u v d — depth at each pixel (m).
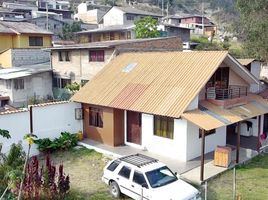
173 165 19.06
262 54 40.25
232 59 22.38
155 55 25.83
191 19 100.69
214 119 18.86
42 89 39.75
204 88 21.75
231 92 22.83
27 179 13.77
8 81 36.75
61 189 14.62
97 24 95.69
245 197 15.58
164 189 13.84
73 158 21.23
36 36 50.72
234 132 26.45
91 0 142.88
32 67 42.81
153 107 19.86
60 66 39.75
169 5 146.38
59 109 23.59
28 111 21.81
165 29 67.81
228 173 18.44
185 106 18.84
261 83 30.55
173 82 21.38
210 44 69.56
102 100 22.89
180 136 19.78
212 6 161.12
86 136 24.91
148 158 15.88
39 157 21.58
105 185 17.05
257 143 23.11
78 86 36.19
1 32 47.19
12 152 15.06
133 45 34.34
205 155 20.95
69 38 76.19
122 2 142.62
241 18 47.44
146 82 22.73
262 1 41.75
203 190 16.30
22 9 87.56
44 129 22.80
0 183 13.45
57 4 118.38
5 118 20.59
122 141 23.25
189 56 23.42
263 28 39.75
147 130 21.55
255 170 18.98
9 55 45.25
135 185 14.41
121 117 23.00
